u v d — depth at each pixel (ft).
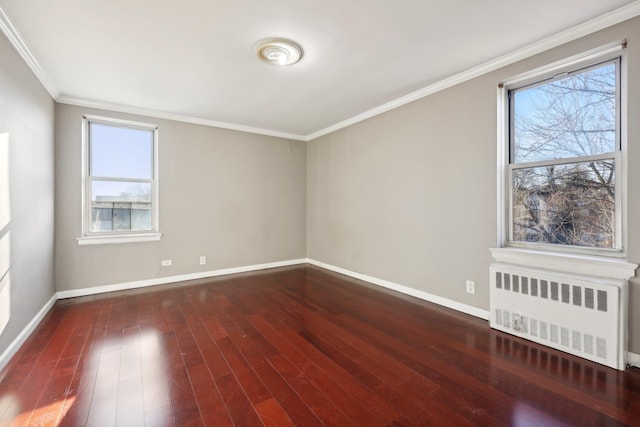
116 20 6.73
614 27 6.70
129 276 12.72
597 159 7.32
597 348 6.75
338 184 15.40
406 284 11.90
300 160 17.67
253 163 15.96
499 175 8.94
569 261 7.34
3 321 6.76
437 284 10.73
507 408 5.34
